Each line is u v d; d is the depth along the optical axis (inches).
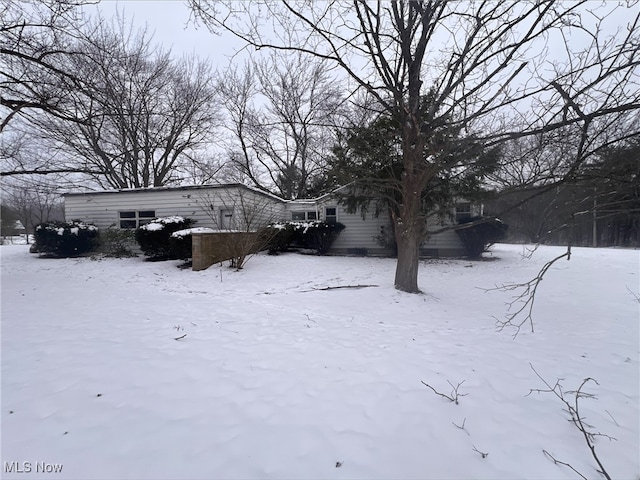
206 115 846.5
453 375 117.8
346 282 312.8
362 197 463.5
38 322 176.9
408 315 209.0
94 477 66.0
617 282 301.7
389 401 98.7
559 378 117.3
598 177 137.3
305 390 104.7
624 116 149.3
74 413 88.5
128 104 670.5
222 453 74.0
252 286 301.7
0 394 98.2
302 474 68.4
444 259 473.4
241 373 116.2
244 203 481.7
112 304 223.8
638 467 73.4
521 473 70.6
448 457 74.9
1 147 363.9
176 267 388.8
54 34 278.1
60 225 471.8
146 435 79.7
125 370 116.1
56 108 271.4
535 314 211.6
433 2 214.4
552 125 147.5
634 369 126.3
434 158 221.8
